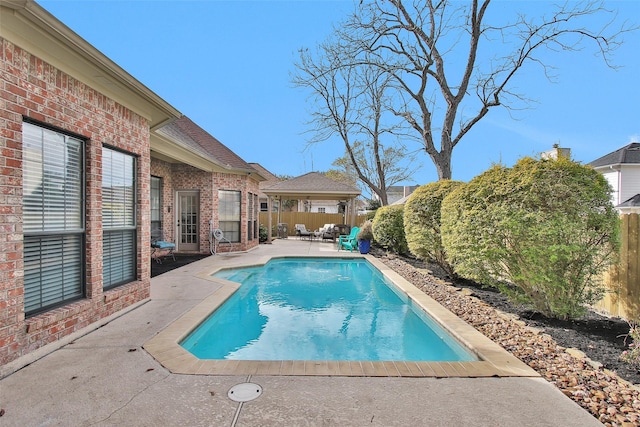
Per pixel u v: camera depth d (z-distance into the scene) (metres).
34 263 3.69
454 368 3.43
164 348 3.80
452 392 2.97
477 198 5.62
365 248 14.02
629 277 4.70
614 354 3.80
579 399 2.90
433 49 12.24
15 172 3.23
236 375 3.21
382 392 2.95
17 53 3.27
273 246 16.73
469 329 4.62
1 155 3.10
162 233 11.79
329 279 9.98
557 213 4.77
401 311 6.73
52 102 3.72
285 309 6.89
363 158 28.61
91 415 2.56
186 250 12.84
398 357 4.51
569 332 4.52
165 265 9.99
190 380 3.10
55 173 3.93
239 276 9.74
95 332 4.30
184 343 4.34
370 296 7.98
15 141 3.24
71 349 3.76
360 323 5.99
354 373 3.28
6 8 2.98
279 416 2.58
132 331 4.34
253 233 15.84
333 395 2.89
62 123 3.87
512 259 5.21
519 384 3.13
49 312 3.77
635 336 3.68
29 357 3.39
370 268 11.76
